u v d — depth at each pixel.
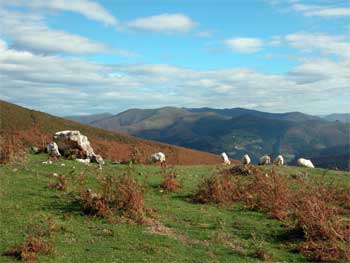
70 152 34.75
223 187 26.59
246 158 40.53
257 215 23.47
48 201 22.23
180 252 17.06
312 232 19.53
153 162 39.31
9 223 18.39
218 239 19.02
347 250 18.03
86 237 17.81
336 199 27.97
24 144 38.53
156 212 22.27
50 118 120.94
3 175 26.22
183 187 28.36
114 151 46.34
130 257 15.98
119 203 21.42
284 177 32.66
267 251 17.84
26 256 14.91
